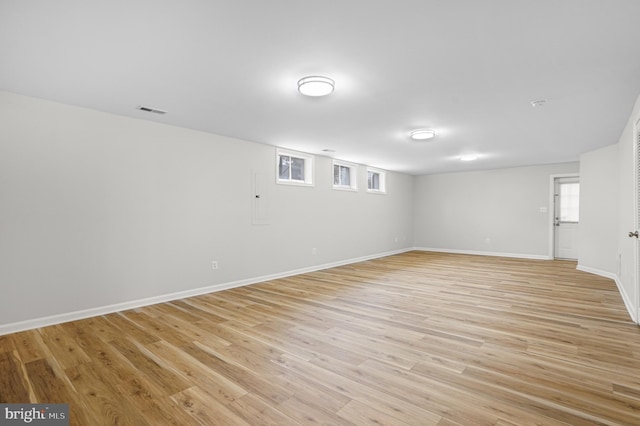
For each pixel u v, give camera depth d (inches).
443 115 147.9
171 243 163.6
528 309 144.2
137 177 152.1
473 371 88.3
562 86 113.9
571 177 285.4
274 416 69.2
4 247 117.6
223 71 102.3
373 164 296.4
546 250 294.5
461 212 344.8
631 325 123.8
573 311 141.2
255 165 204.4
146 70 101.6
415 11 71.4
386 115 147.9
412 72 103.0
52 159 128.5
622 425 65.3
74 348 104.3
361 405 73.0
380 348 103.5
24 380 84.5
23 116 122.1
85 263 136.1
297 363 93.5
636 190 130.2
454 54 91.4
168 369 90.2
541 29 78.4
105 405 73.5
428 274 228.5
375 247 312.3
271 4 68.6
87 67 99.2
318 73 103.7
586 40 83.4
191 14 72.2
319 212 250.7
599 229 222.4
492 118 152.2
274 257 215.6
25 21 74.1
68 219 132.1
